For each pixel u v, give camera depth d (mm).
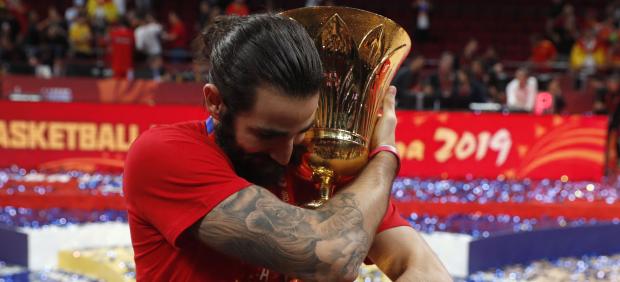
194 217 1318
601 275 5031
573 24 12883
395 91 1566
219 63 1266
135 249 1436
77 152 6812
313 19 1429
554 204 6023
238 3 11266
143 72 9133
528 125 6969
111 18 11867
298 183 1521
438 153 6988
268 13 1365
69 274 4664
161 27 11828
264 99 1227
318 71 1251
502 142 6977
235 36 1265
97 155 6816
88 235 5156
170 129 1396
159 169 1343
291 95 1223
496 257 5184
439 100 7777
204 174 1330
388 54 1457
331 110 1414
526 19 14867
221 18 1353
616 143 8453
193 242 1367
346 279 1328
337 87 1411
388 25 1448
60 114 6766
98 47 10719
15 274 4672
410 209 5961
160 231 1356
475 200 6113
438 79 8883
